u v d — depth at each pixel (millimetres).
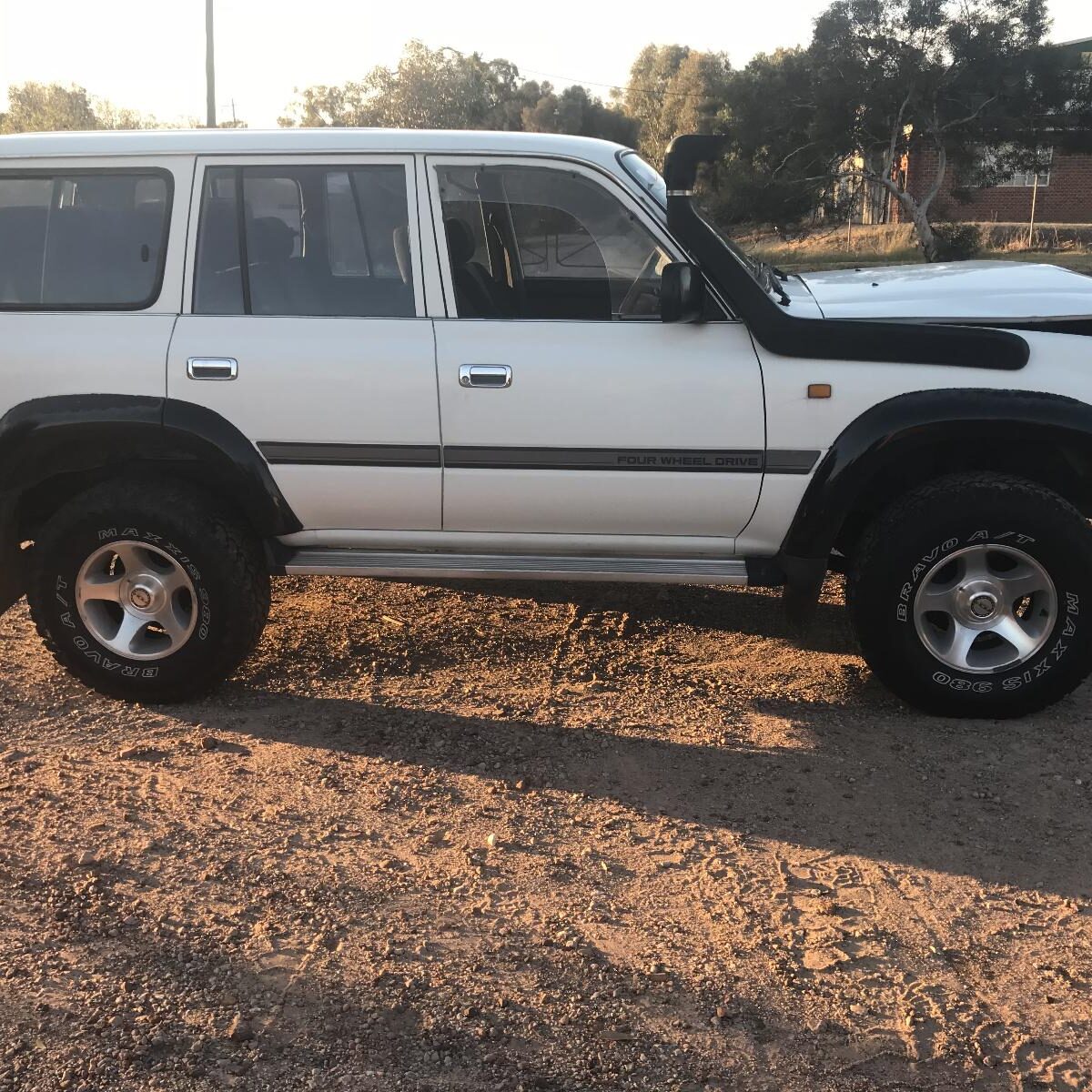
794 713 4320
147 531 4164
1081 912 3094
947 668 4113
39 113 62656
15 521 4293
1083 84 29297
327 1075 2527
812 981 2828
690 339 3957
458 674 4707
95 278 4156
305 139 4070
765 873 3301
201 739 4145
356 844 3465
